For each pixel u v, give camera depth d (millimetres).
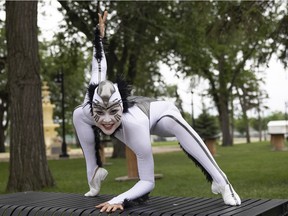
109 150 27031
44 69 28922
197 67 19922
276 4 9359
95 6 16750
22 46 9156
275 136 22297
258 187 8359
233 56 25609
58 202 4812
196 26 16797
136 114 4469
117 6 15609
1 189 9516
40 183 9156
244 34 10039
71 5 16781
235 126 70625
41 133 9320
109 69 18094
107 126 4355
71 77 32344
